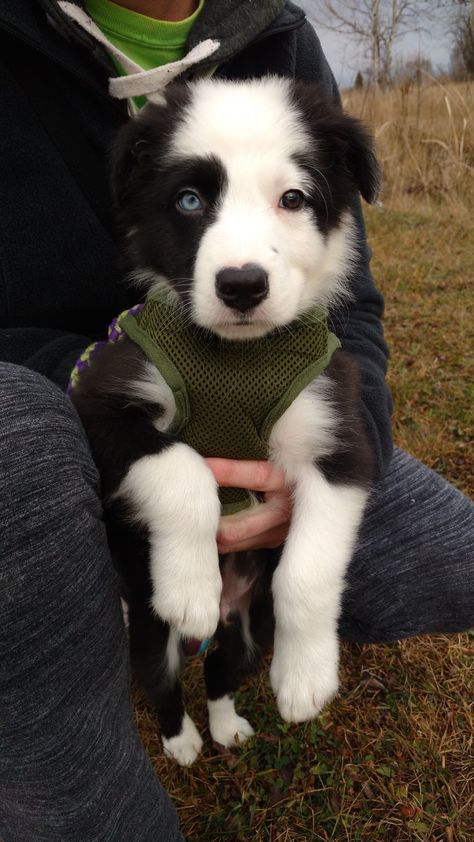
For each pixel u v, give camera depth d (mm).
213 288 352
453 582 475
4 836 335
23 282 459
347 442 411
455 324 1019
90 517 289
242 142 375
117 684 312
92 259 465
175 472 361
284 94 426
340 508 400
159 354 374
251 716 512
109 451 368
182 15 501
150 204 409
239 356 377
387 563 473
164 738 482
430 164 1758
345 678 528
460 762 467
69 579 274
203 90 419
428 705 501
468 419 786
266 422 391
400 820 435
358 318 527
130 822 323
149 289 431
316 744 484
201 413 383
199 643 453
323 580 382
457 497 507
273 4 478
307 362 387
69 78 441
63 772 292
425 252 1336
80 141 452
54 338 459
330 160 429
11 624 261
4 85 426
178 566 362
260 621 477
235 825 438
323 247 418
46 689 277
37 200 444
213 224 367
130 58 486
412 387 849
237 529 412
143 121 409
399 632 485
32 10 417
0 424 274
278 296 356
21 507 263
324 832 432
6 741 281
